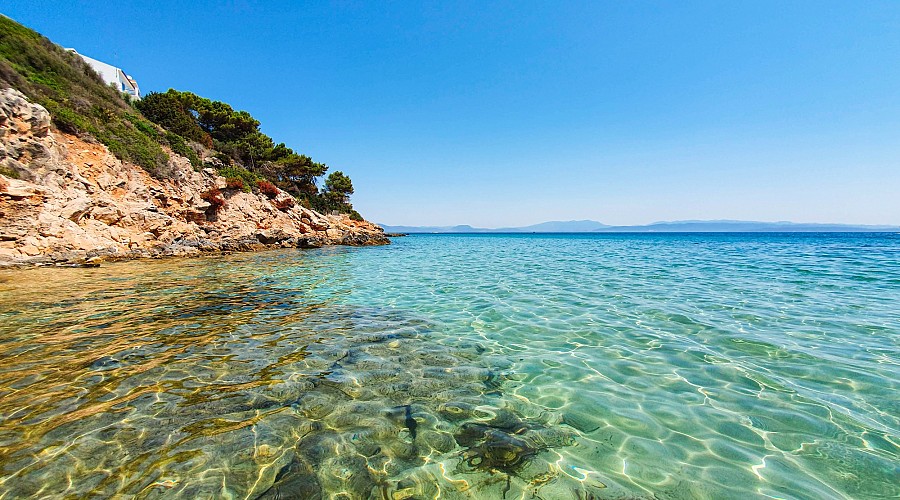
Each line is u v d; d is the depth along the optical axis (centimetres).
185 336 665
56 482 285
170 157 2947
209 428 365
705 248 3516
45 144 1964
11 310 834
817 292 1064
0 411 388
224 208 3192
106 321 755
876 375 490
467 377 501
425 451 336
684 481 298
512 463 321
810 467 312
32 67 2795
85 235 1877
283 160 5203
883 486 288
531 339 669
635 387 470
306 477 298
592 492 286
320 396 439
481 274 1577
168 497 272
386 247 4212
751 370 516
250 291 1131
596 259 2319
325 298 1038
